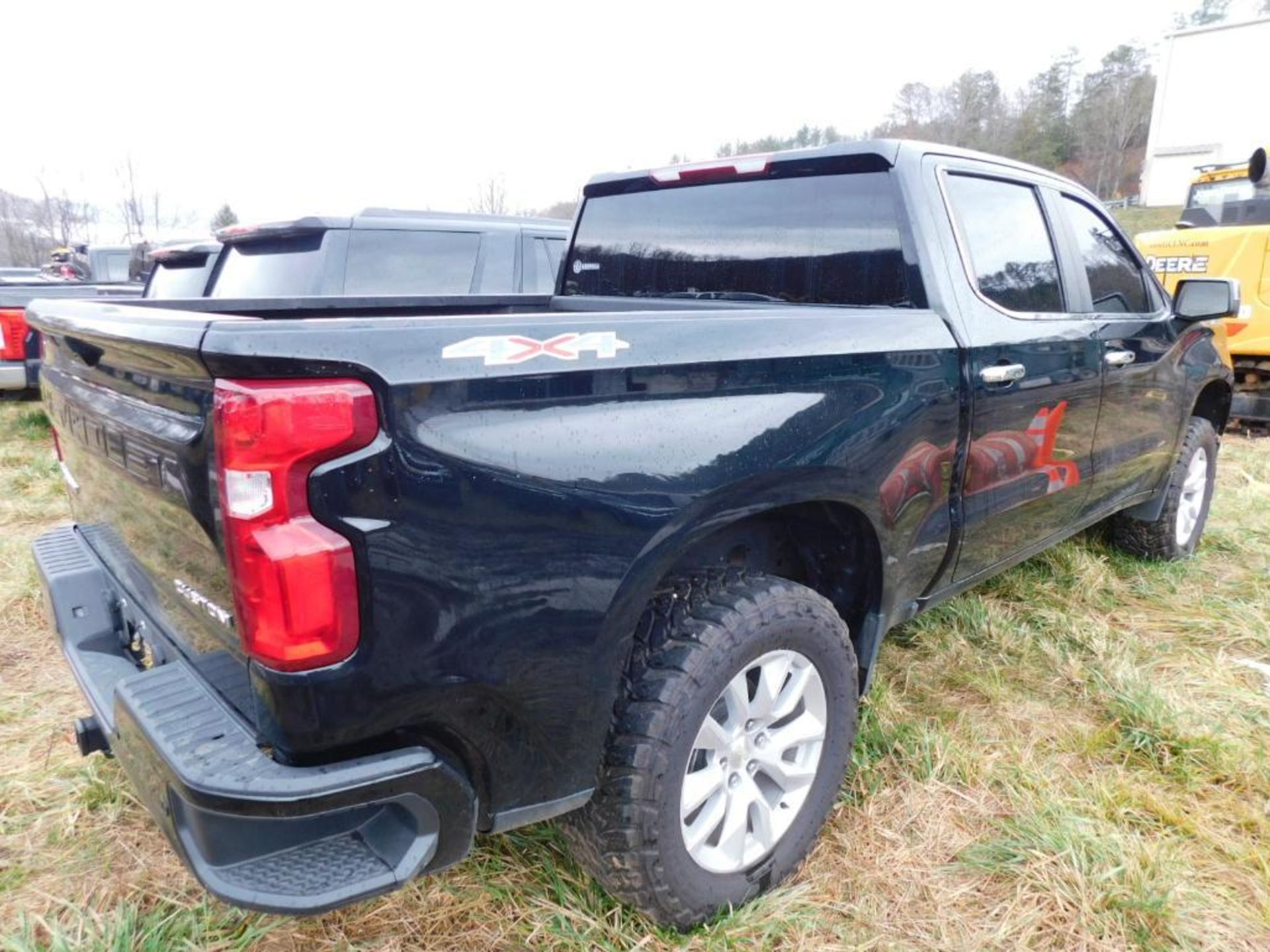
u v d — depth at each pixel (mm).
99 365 1824
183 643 1777
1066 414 3035
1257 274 7121
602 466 1685
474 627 1549
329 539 1396
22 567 4145
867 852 2283
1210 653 3416
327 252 5348
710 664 1867
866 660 2463
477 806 1646
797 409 2027
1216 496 5441
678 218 3102
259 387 1349
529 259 6160
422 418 1462
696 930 1991
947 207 2600
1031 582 3934
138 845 2260
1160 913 2055
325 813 1432
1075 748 2752
